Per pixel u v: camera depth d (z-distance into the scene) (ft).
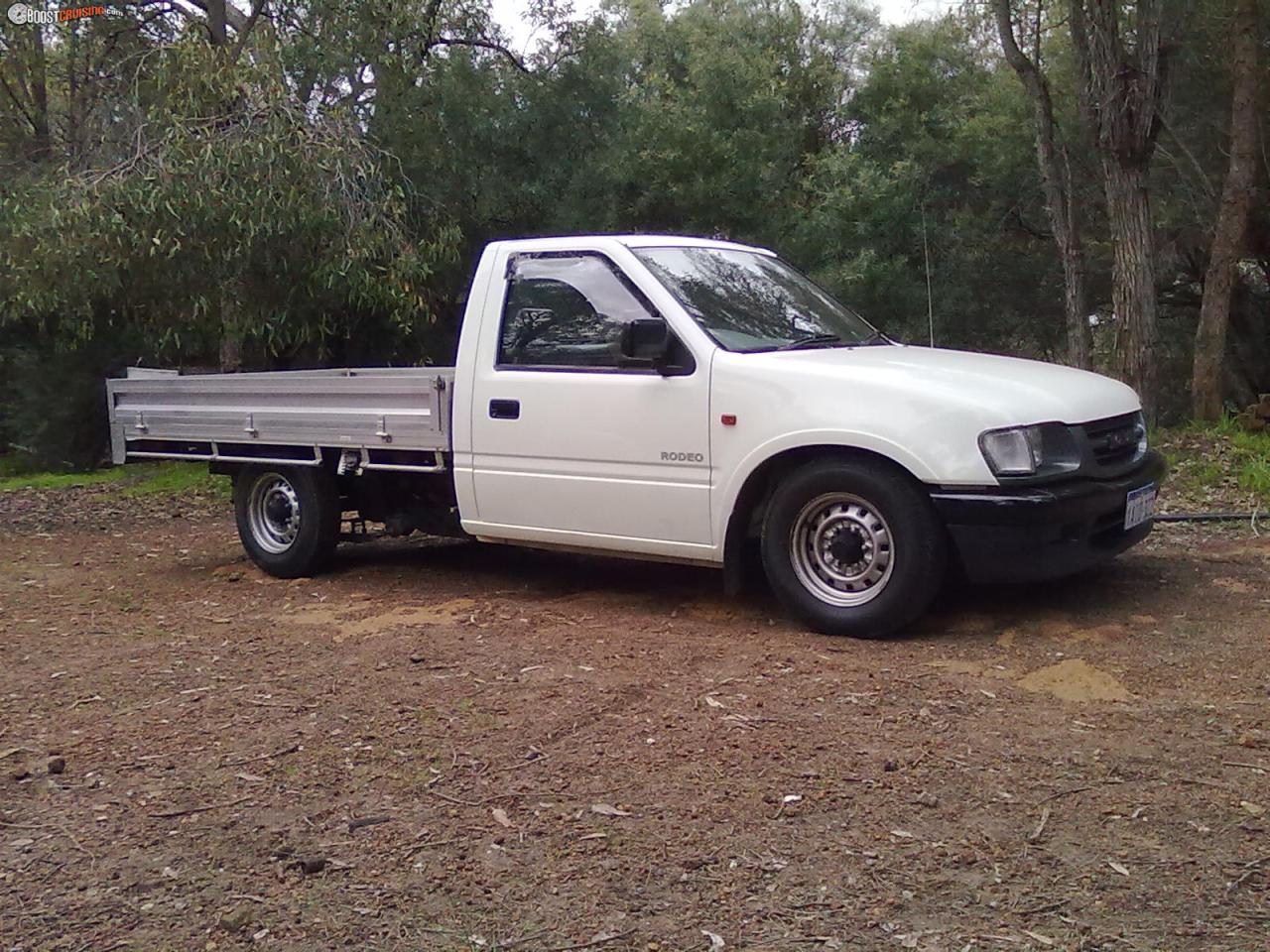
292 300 40.47
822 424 18.17
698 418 19.34
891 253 59.21
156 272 37.81
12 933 10.58
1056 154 54.13
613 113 50.29
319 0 42.19
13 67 49.01
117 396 27.91
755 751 14.06
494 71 48.01
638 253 20.77
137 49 47.42
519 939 10.24
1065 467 17.94
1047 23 57.41
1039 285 61.82
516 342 21.48
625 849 11.76
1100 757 13.67
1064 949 9.81
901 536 17.84
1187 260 58.75
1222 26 49.08
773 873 11.21
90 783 13.89
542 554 26.96
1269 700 15.33
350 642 19.69
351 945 10.23
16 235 35.96
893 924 10.27
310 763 14.25
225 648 19.67
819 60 71.31
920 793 12.81
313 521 25.08
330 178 37.14
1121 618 19.02
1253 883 10.79
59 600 24.58
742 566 19.63
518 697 16.28
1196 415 44.11
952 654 17.60
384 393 23.04
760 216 56.95
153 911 10.89
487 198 46.42
